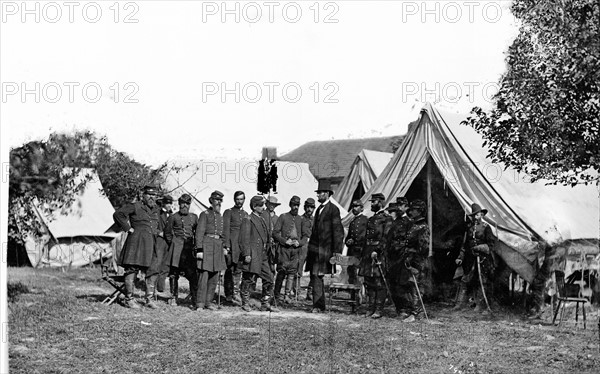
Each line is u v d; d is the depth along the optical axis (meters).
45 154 12.00
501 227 8.86
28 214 12.47
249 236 8.74
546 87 9.24
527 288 8.67
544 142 9.20
